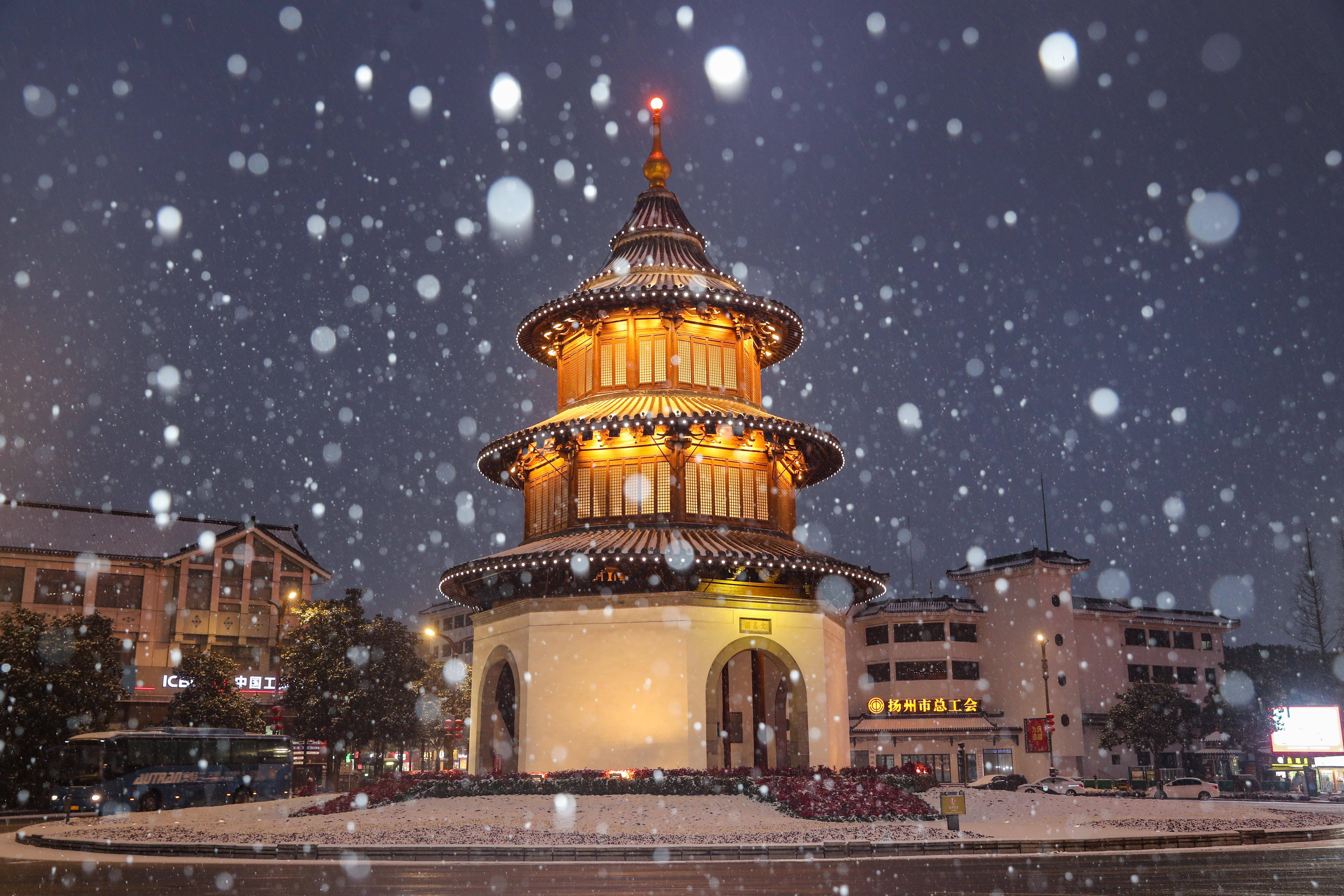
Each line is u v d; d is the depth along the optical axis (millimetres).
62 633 55125
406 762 78188
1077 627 87750
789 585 38062
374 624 60688
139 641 77250
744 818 29766
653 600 35875
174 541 81812
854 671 87938
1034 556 83750
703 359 40438
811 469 44344
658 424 37125
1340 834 33531
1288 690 87625
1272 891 18250
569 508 38375
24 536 75500
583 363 41625
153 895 18656
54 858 26969
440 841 26969
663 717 34844
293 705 59281
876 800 31797
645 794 32406
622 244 43375
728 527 37688
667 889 18922
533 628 36625
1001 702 84250
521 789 33062
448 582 39750
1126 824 33562
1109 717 82125
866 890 18609
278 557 83688
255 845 27156
